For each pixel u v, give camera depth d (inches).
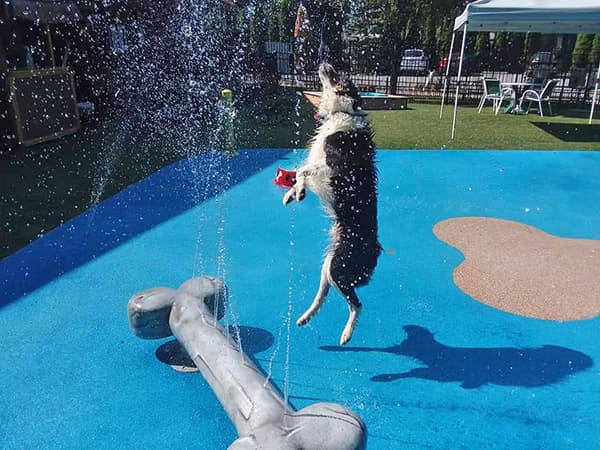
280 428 82.9
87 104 487.2
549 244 208.2
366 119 122.6
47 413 114.9
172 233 220.1
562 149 379.2
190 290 129.7
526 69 813.2
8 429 110.3
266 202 259.8
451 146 390.6
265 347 138.3
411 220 234.7
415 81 824.9
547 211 247.8
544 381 125.0
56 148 385.1
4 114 365.1
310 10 595.2
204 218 238.7
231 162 343.0
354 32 713.0
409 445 105.2
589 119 524.7
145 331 126.9
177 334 120.1
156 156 363.3
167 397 120.1
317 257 195.3
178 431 109.3
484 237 214.8
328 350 137.3
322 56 606.2
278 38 652.7
